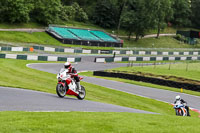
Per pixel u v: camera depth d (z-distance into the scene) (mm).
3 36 92938
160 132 11430
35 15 124562
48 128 10719
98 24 149000
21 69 45969
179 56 102062
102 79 48719
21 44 80375
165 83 44969
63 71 20734
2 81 29625
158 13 141000
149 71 56438
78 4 158000
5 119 11719
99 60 78625
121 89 39750
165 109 30562
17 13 109750
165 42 142750
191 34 146000
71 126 11250
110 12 146625
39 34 107188
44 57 68000
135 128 11742
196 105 33562
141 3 136375
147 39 143000
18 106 15859
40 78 38844
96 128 11219
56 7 123625
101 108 19391
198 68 60781
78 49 87125
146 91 40000
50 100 19250
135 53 99250
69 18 140000
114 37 126875
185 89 42719
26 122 11391
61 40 104438
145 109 28906
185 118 15703
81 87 22625
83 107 18250
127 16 136000
